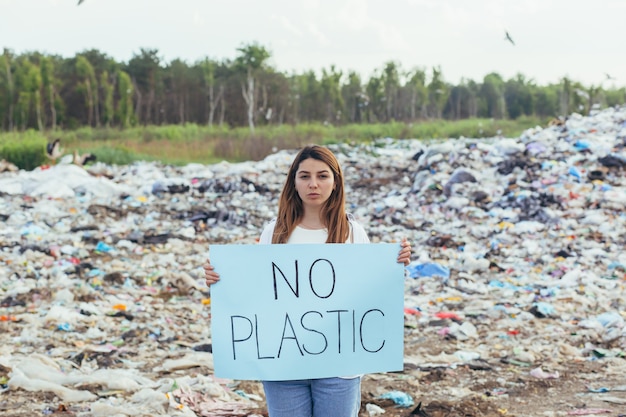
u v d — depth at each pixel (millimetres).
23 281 9094
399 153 19578
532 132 16688
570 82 38250
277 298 3145
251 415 4867
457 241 11414
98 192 15070
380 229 12539
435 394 5441
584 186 13125
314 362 3148
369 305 3176
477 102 47969
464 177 14086
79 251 10828
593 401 5164
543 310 7672
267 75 42875
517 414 4953
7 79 38812
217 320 3152
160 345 6789
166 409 4879
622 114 17203
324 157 3215
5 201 14312
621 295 8352
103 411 4758
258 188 15844
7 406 4906
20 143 21734
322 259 3148
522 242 11055
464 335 7043
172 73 45000
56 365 5836
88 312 7781
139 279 9453
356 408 3260
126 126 38594
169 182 15617
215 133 31156
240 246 3139
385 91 45031
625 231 11242
